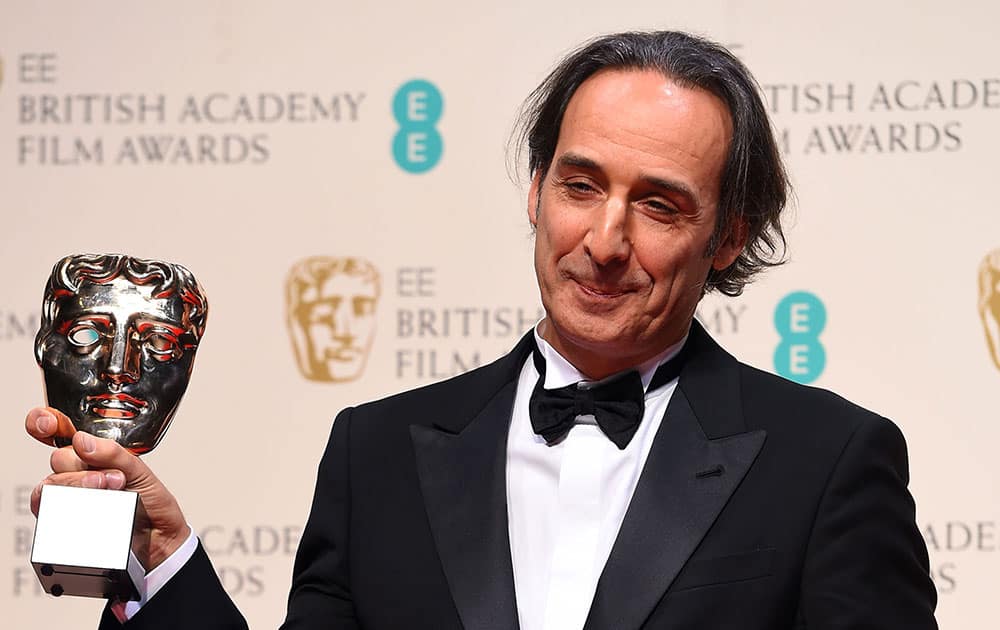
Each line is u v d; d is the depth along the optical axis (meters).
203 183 7.95
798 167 7.62
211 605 4.06
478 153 7.85
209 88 7.97
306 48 7.95
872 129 7.59
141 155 7.98
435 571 3.98
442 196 7.85
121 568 3.82
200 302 4.23
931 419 7.49
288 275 7.89
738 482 3.88
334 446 4.38
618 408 4.08
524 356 4.40
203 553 4.15
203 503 7.84
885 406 7.52
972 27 7.57
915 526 3.99
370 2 7.92
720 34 7.70
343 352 7.85
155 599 4.02
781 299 7.60
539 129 4.29
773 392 4.11
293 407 7.85
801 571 3.80
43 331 4.14
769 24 7.68
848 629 3.71
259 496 7.83
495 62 7.85
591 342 3.93
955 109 7.57
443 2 7.89
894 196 7.57
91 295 4.12
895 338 7.53
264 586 7.80
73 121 8.01
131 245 7.95
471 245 7.83
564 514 4.02
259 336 7.89
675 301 3.94
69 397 4.09
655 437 4.03
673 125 3.85
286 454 7.84
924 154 7.57
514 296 7.79
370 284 7.87
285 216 7.91
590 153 3.83
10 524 7.91
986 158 7.55
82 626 7.87
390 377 7.83
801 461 3.90
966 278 7.52
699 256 3.96
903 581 3.85
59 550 3.82
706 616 3.73
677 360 4.21
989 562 7.41
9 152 8.02
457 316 7.82
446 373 7.82
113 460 3.90
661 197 3.85
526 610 3.90
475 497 4.05
